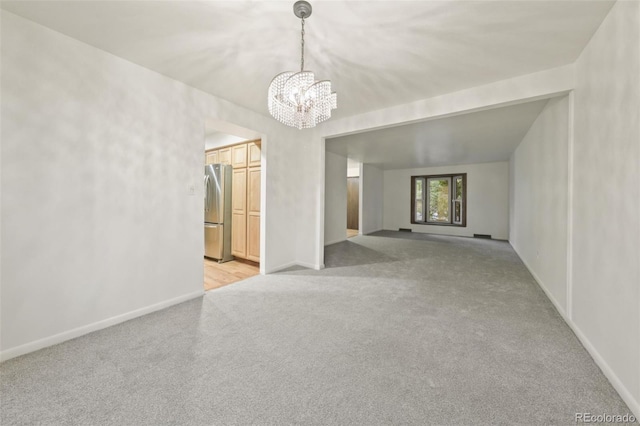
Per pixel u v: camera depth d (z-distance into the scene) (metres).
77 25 1.73
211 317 2.26
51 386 1.40
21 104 1.67
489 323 2.15
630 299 1.31
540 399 1.33
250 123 3.25
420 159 6.81
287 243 3.91
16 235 1.67
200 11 1.57
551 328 2.06
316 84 1.78
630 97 1.34
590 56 1.80
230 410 1.25
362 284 3.16
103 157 2.04
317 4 1.48
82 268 1.94
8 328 1.64
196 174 2.71
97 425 1.17
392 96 2.79
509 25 1.66
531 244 3.64
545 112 2.91
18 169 1.67
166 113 2.43
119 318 2.14
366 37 1.80
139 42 1.91
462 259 4.50
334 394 1.36
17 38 1.65
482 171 7.21
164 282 2.46
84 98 1.93
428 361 1.64
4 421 1.18
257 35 1.80
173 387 1.40
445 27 1.69
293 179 3.96
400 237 7.15
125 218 2.18
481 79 2.40
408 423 1.18
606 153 1.57
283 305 2.53
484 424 1.18
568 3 1.47
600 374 1.52
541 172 3.07
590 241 1.76
